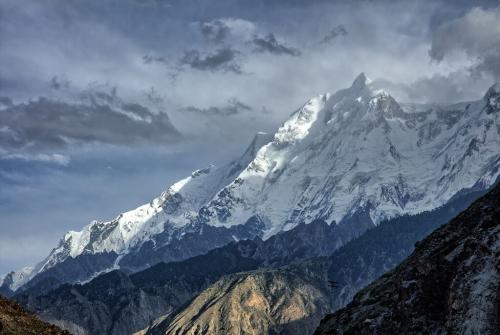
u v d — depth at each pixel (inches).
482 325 6156.5
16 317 5452.8
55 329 5546.3
